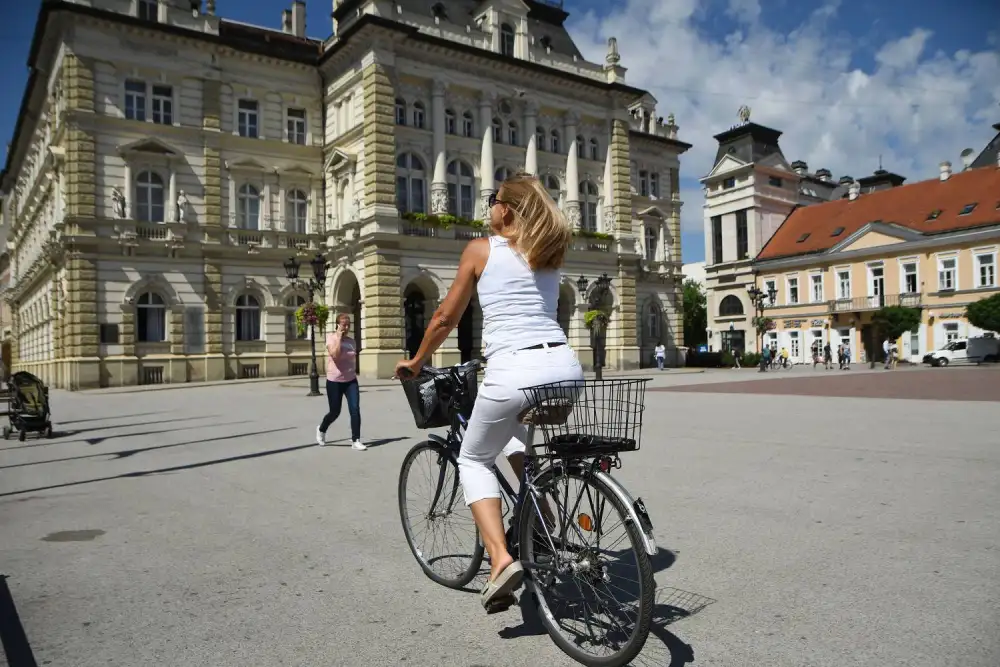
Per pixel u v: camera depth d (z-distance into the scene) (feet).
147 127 103.35
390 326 102.58
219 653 11.36
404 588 14.37
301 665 10.87
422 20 108.78
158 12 104.63
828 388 72.59
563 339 11.75
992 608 12.25
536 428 11.92
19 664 11.05
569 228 11.84
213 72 108.68
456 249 109.40
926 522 17.98
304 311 82.12
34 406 41.27
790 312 185.88
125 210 101.40
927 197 168.66
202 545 17.80
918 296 159.53
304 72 116.37
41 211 130.52
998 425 37.52
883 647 10.85
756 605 12.73
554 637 11.23
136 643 11.80
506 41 120.06
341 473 27.78
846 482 23.22
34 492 25.35
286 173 114.52
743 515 19.24
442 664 10.84
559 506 11.25
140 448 36.50
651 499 21.44
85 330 98.12
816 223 189.37
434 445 14.76
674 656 10.78
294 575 15.29
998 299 136.98
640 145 154.20
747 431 37.17
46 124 122.31
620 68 131.64
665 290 152.25
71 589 14.58
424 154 109.81
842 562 14.99
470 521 14.32
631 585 11.13
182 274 105.81
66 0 96.53
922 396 59.00
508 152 119.14
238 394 79.25
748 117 198.39
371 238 101.91
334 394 34.63
